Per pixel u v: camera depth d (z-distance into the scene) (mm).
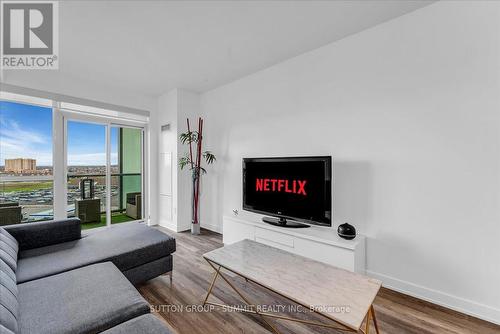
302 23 2135
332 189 2449
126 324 1072
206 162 4000
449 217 1806
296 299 1218
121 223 4074
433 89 1866
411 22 1963
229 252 1828
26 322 1054
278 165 2678
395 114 2051
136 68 3092
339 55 2404
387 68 2094
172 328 1583
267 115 3088
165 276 2318
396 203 2051
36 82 3051
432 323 1633
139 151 4273
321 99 2547
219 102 3781
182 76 3373
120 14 1991
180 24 2145
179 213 3873
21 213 3125
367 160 2213
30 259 1733
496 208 1628
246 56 2777
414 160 1958
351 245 1978
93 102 3541
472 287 1714
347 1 1851
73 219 2230
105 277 1477
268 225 2615
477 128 1692
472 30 1703
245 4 1882
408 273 1994
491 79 1639
